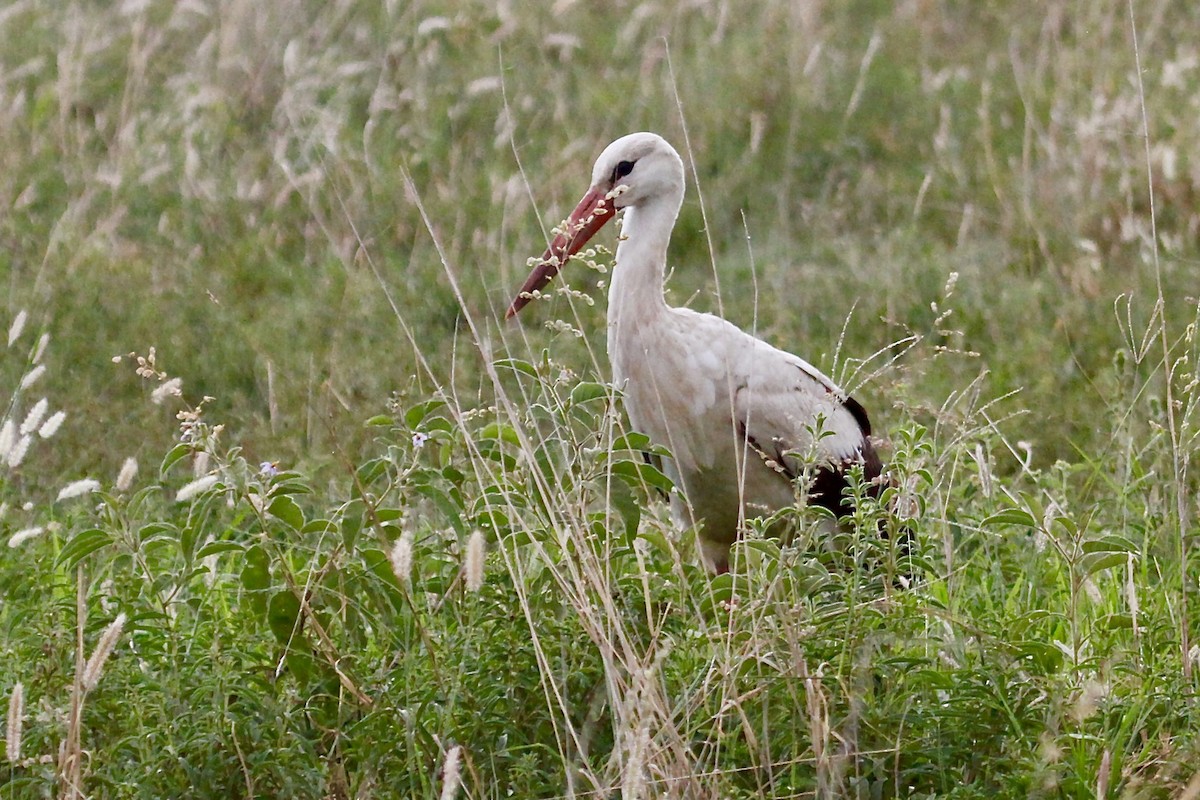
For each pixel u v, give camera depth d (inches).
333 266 539.8
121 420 457.7
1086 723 278.1
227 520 394.0
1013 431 460.8
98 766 266.4
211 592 333.7
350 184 579.2
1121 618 305.1
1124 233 535.8
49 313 494.6
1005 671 276.5
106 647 247.3
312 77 628.1
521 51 678.5
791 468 361.7
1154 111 623.8
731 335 360.2
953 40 713.0
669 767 249.6
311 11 668.7
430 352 494.3
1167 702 282.7
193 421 283.6
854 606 274.7
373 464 285.1
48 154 591.2
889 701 272.4
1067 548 316.2
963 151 631.2
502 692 275.9
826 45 691.4
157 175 566.9
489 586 279.3
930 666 279.6
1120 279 533.3
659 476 290.5
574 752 272.5
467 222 566.6
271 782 264.2
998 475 446.9
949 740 272.4
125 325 498.0
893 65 684.1
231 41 637.3
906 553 339.6
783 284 538.3
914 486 324.2
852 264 546.6
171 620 286.0
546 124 633.0
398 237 564.1
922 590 321.7
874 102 656.4
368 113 633.0
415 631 282.8
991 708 272.1
